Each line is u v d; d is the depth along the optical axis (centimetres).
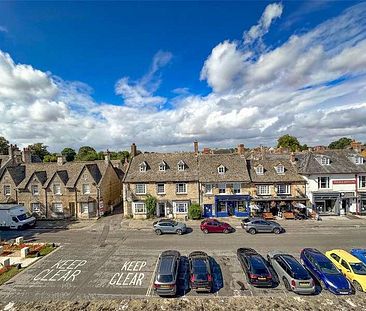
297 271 1814
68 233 3366
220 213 4016
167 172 4184
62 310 1652
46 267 2281
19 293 1862
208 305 1681
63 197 4234
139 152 4769
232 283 1938
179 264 2155
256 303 1691
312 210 3969
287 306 1653
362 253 2202
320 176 3994
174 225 3184
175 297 1777
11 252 2666
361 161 4097
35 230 3547
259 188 4041
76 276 2102
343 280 1798
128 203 4109
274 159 4447
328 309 1619
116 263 2334
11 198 4306
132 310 1641
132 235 3186
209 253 2506
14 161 4900
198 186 4038
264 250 2558
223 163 4275
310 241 2806
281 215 3869
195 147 4541
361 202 4016
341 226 3391
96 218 4169
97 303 1720
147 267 2241
